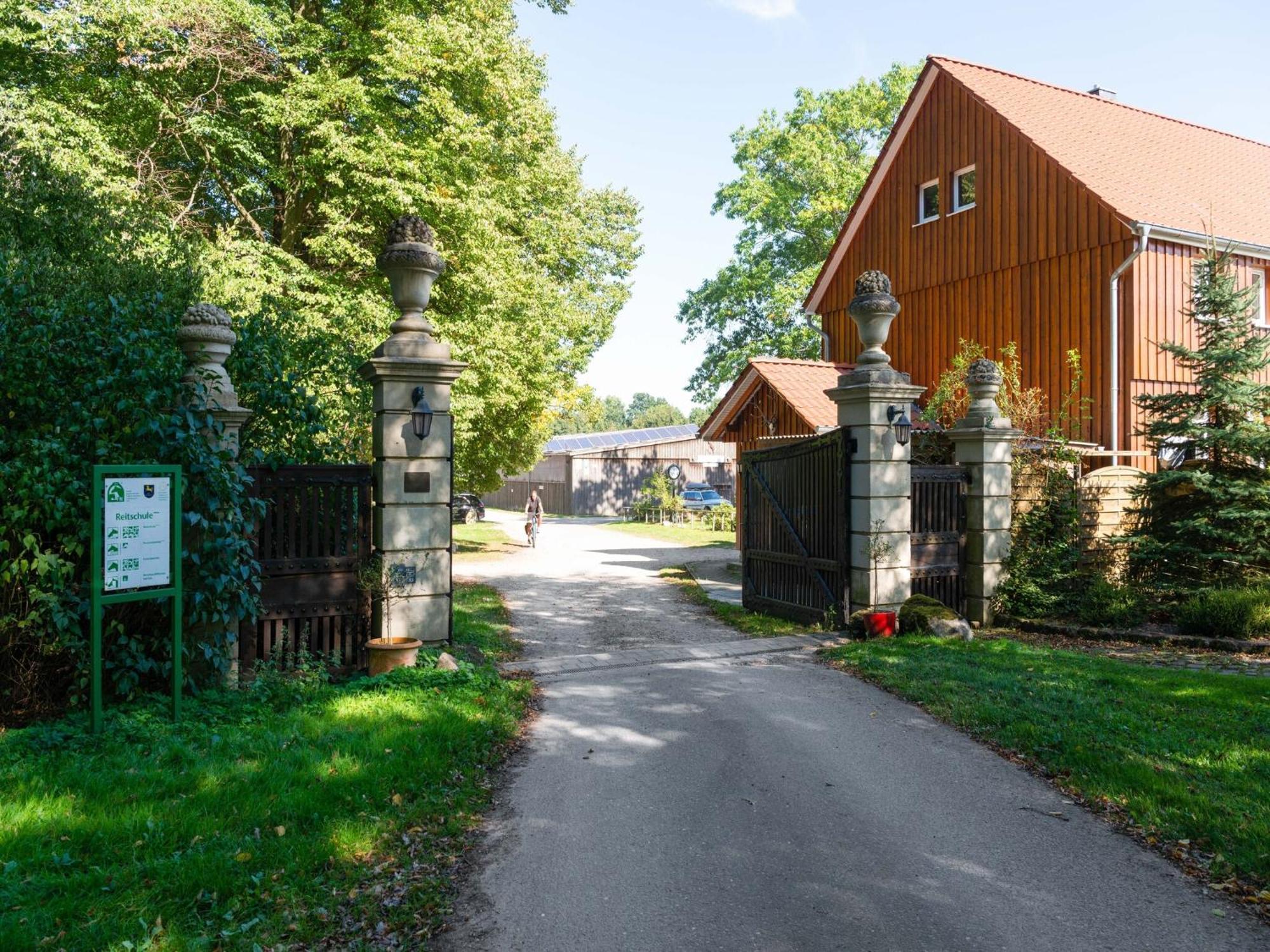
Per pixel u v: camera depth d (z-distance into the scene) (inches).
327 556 293.3
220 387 264.7
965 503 435.5
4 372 225.9
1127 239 549.3
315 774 189.0
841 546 406.6
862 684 300.2
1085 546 457.1
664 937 135.0
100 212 349.4
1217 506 424.5
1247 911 142.4
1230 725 234.8
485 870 157.8
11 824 156.6
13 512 218.2
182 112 600.1
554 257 944.3
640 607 517.0
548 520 1670.8
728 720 257.3
